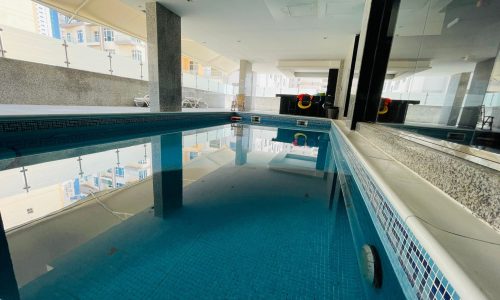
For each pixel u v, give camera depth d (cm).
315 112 991
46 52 704
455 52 280
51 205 195
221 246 142
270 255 134
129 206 195
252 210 191
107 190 230
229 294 107
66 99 713
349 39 723
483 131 149
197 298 104
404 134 202
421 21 354
